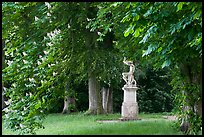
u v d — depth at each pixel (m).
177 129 12.04
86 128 13.73
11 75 11.90
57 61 11.92
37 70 11.58
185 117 11.49
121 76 21.22
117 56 19.62
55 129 14.02
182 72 10.73
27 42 12.23
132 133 11.56
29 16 13.38
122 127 13.54
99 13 11.54
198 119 10.28
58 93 11.64
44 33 12.66
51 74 11.58
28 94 11.60
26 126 11.03
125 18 7.61
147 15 7.36
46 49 11.91
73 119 19.36
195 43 6.96
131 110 18.34
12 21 13.37
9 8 13.01
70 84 12.42
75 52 14.30
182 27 7.14
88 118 19.48
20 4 12.90
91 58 17.55
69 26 13.92
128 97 18.45
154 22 7.63
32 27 12.99
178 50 7.87
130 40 11.70
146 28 7.94
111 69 19.98
